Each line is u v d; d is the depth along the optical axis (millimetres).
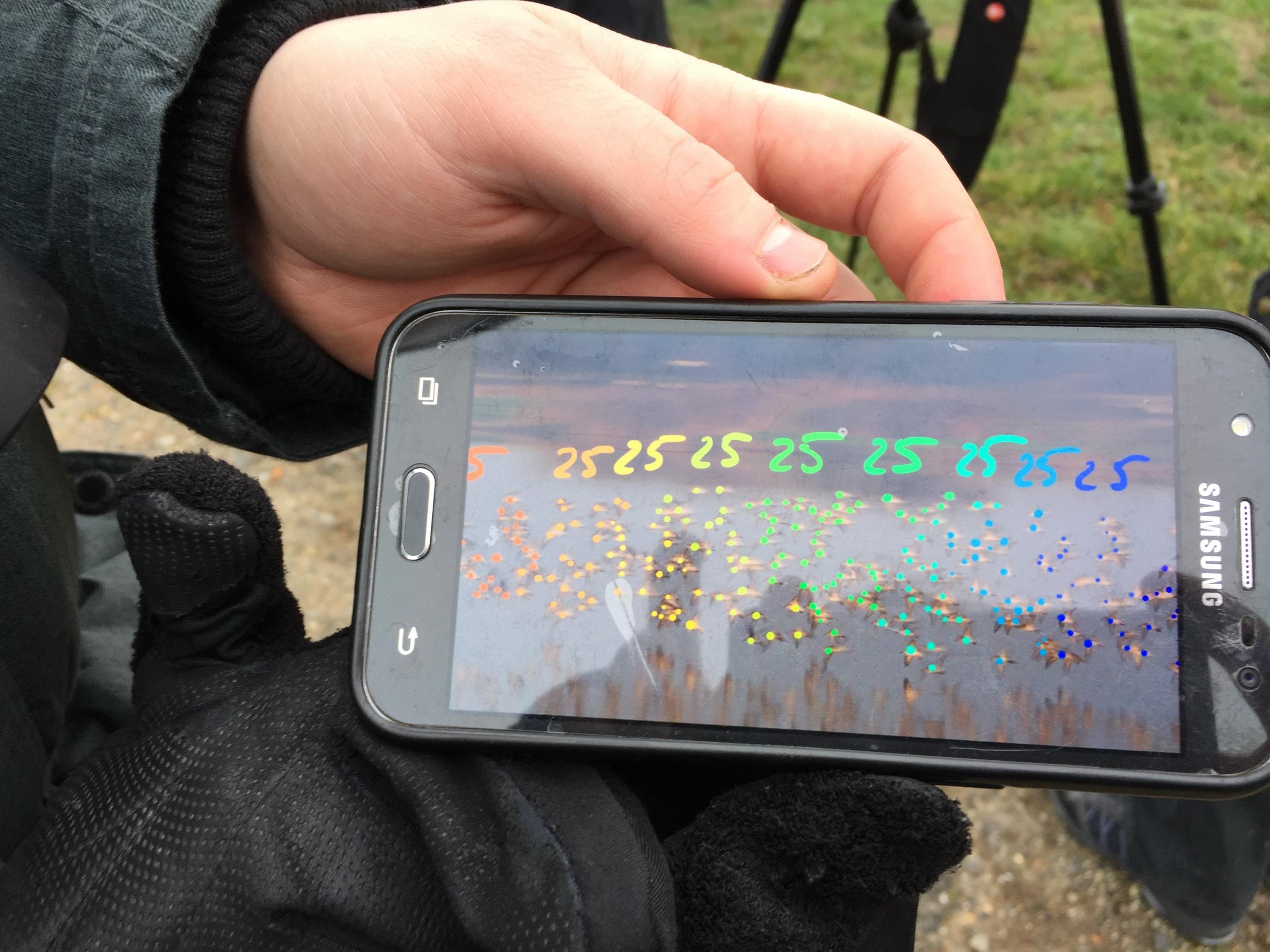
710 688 159
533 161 170
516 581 164
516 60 167
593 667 160
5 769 146
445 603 164
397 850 144
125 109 153
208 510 158
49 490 169
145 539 157
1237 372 164
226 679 158
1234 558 160
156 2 153
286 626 178
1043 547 162
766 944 140
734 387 171
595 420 170
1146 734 154
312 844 140
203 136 160
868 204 200
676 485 167
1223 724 155
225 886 136
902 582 162
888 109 395
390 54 168
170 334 169
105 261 163
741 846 145
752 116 197
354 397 206
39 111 156
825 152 195
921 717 156
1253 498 161
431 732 154
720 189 167
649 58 198
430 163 174
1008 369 168
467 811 144
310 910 136
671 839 151
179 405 187
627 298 173
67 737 190
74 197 159
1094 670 157
